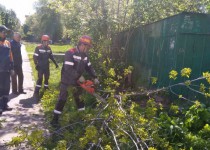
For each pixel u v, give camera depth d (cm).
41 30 3794
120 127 305
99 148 289
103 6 718
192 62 468
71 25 757
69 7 739
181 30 461
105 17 711
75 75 383
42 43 602
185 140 329
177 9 666
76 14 736
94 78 410
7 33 474
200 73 469
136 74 666
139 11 689
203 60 469
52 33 3688
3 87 477
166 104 466
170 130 336
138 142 286
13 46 592
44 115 456
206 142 325
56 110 391
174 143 325
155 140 297
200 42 467
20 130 302
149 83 553
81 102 402
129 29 719
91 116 326
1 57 467
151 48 582
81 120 351
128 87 601
